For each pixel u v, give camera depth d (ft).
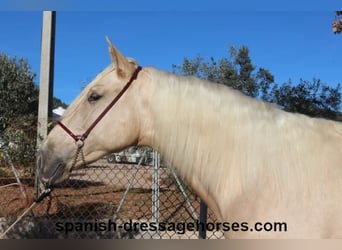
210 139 6.63
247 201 6.14
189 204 14.52
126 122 7.02
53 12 23.93
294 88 27.43
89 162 7.16
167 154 6.89
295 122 6.45
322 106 26.81
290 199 5.81
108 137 7.04
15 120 14.93
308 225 5.56
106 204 17.20
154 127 6.94
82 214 15.33
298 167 5.97
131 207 16.81
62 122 7.32
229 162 6.50
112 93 7.10
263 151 6.27
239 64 40.37
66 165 7.13
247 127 6.50
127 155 16.15
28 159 14.05
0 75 40.09
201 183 6.77
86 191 18.35
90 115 7.14
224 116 6.62
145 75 7.16
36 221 12.80
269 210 5.89
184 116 6.74
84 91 7.36
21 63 42.96
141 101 7.02
